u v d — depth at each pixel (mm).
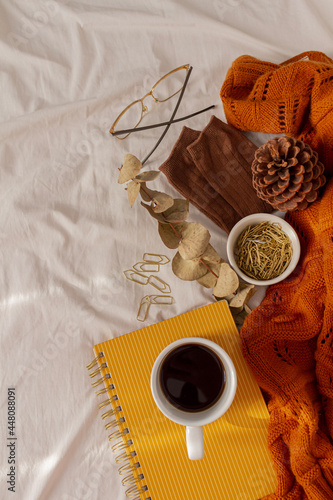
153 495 674
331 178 671
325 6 732
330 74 654
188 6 737
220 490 672
